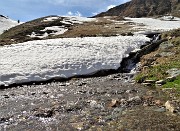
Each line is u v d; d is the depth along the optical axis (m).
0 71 33.88
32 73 33.44
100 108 19.16
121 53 40.25
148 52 38.34
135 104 19.17
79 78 33.06
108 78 31.45
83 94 24.12
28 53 41.06
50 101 22.58
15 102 23.17
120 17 114.69
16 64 36.34
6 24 130.88
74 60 37.09
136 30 66.69
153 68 29.73
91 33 67.00
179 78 24.34
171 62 29.97
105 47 43.09
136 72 33.00
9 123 17.86
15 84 31.34
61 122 17.19
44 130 16.16
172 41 38.62
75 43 45.88
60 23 95.12
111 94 23.06
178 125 15.05
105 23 92.81
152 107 18.19
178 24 88.88
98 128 15.56
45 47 43.94
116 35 58.31
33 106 21.41
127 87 25.28
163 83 24.39
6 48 45.00
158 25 84.06
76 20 104.56
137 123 15.59
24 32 83.00
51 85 30.33
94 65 35.84
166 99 19.73
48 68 34.88
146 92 22.56
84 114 18.20
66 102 21.66
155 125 15.16
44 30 84.19
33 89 28.75
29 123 17.53
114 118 16.84
